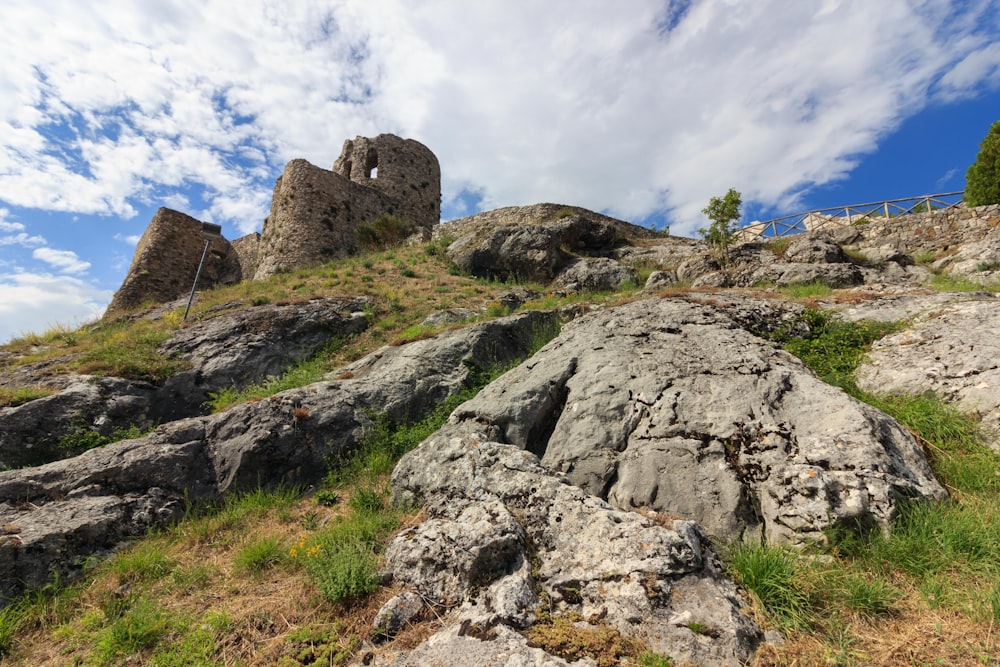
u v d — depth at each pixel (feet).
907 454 14.60
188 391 31.58
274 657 11.17
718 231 49.42
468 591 12.10
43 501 17.83
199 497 20.02
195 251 77.61
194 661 11.25
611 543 12.37
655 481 15.53
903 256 44.93
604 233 70.74
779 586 10.99
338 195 85.46
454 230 80.94
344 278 54.80
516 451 17.01
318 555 14.57
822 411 15.97
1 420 23.62
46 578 14.99
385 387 26.66
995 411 15.98
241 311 42.34
